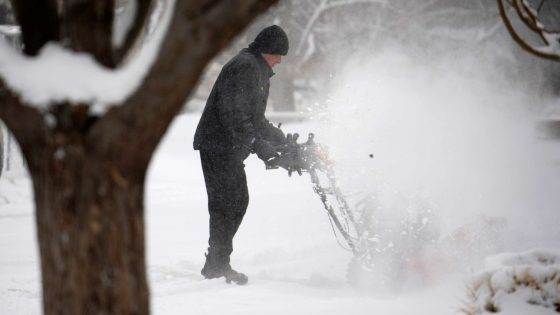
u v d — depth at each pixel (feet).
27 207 64.90
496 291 21.77
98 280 12.85
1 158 74.02
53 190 12.73
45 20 13.44
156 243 46.52
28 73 12.70
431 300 26.45
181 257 40.91
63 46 13.21
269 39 34.37
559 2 181.68
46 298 13.10
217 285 32.48
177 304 27.68
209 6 11.69
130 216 13.00
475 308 21.61
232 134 32.86
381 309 24.08
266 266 37.55
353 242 31.40
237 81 33.30
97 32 13.14
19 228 54.54
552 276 21.68
